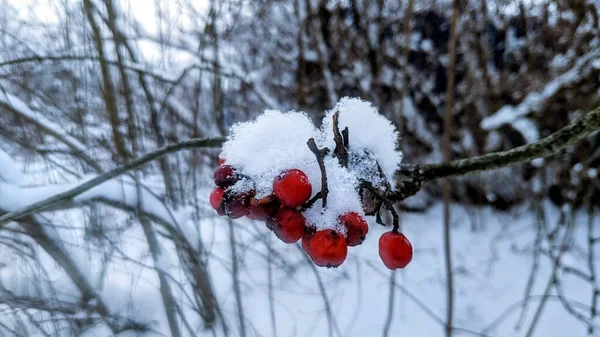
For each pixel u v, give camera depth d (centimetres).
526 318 329
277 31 461
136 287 272
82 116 292
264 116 85
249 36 443
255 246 344
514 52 426
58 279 265
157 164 330
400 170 110
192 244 277
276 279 337
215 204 80
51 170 288
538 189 402
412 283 369
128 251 295
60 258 242
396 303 340
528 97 333
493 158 115
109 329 262
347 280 362
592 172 352
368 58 450
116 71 301
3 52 280
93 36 264
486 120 342
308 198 72
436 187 505
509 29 431
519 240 428
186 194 324
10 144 293
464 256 414
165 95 309
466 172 114
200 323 288
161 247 279
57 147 294
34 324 233
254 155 79
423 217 495
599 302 339
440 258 413
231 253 301
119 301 269
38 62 265
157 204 257
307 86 444
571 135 114
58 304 243
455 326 322
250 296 318
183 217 283
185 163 346
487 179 470
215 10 332
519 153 115
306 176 72
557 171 398
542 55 416
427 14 459
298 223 74
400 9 442
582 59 318
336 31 430
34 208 198
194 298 295
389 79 464
